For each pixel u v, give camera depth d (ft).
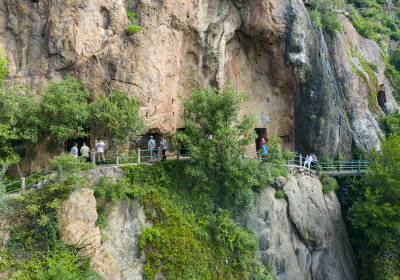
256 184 48.44
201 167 44.50
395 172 54.03
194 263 38.52
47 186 33.50
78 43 46.37
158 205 40.57
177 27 53.57
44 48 46.85
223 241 44.73
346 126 76.89
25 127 40.01
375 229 55.31
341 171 69.21
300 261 56.65
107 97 47.29
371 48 103.50
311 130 68.44
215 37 57.00
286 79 67.10
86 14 47.14
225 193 49.06
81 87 47.11
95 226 35.42
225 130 42.86
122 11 50.03
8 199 32.19
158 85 50.78
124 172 41.68
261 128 72.33
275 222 52.90
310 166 68.90
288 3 61.77
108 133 48.80
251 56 67.41
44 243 31.81
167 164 45.93
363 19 111.34
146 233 37.60
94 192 37.22
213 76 58.23
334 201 66.90
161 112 52.65
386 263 53.93
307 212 59.47
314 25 74.84
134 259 36.63
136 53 47.73
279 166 50.85
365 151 78.23
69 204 33.22
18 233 31.01
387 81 103.86
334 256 61.36
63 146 44.98
